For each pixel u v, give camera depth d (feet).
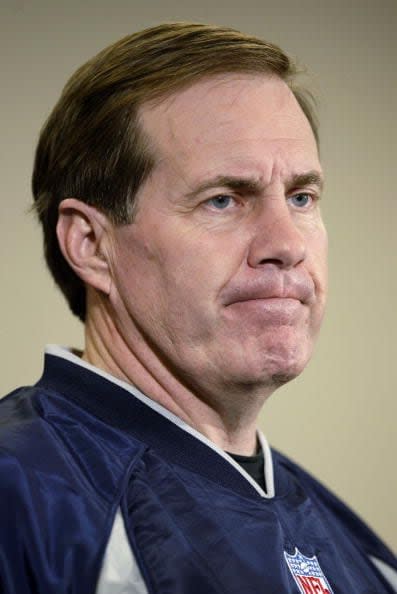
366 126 28.40
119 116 11.36
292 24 27.20
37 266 24.14
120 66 11.51
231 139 11.11
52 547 9.88
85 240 11.79
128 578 10.10
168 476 11.18
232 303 11.02
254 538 11.16
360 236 28.48
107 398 11.63
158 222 11.12
